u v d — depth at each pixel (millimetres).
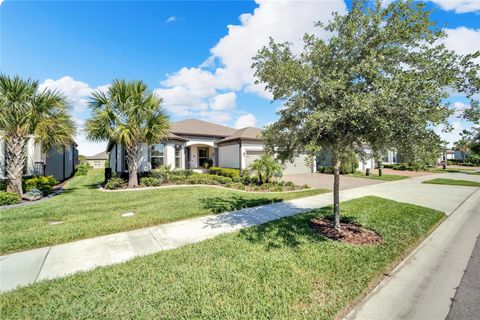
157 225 5402
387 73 3668
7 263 3506
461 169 28031
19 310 2389
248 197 8734
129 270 3168
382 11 3602
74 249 4023
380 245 4078
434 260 3854
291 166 20016
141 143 12617
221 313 2295
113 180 11352
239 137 16297
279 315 2277
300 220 5609
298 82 3766
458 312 2512
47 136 8695
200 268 3205
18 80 8156
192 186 11984
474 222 6145
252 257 3557
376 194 10133
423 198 9273
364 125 3463
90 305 2445
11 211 6457
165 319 2232
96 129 10258
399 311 2529
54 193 9969
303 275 3023
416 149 3447
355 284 2836
